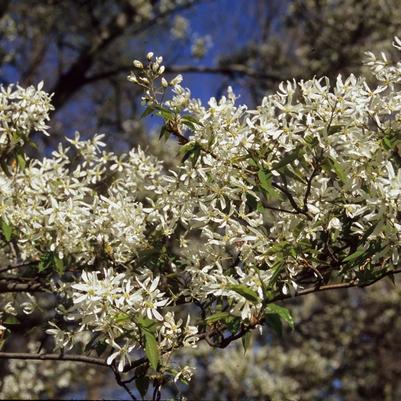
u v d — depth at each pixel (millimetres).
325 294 11141
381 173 3104
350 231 3242
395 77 3299
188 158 3236
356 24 11266
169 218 3670
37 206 3615
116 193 3912
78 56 13445
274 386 9648
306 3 11828
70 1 12453
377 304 10820
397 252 2955
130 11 12945
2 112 3641
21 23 12492
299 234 3166
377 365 10695
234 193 3221
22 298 4188
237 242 3266
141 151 3977
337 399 10758
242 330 3041
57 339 3309
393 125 3195
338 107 3100
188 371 3227
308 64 10820
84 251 3572
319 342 10930
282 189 3174
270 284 2934
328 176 3357
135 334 2969
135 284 3350
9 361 7895
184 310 4770
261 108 3221
